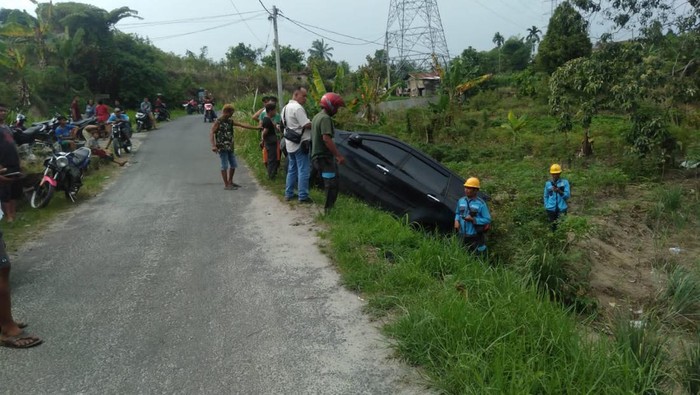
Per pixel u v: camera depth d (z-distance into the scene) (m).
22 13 30.83
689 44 13.16
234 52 63.44
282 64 61.09
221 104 42.66
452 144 17.89
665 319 5.80
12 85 24.52
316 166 6.79
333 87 20.06
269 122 9.45
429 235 6.11
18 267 5.29
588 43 39.38
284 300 4.37
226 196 8.59
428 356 3.30
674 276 6.61
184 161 13.13
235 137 16.14
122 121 14.30
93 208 8.03
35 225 7.03
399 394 3.04
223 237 6.22
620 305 6.39
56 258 5.57
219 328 3.89
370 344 3.61
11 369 3.34
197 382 3.20
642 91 13.19
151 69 36.88
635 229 9.59
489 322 3.49
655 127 13.18
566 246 6.66
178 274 5.02
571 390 2.81
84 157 8.85
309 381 3.20
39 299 4.46
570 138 17.69
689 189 11.84
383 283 4.51
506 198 8.62
